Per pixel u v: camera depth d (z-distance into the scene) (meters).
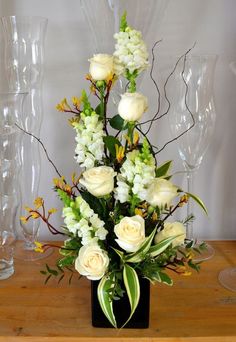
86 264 0.77
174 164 1.30
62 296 1.01
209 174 1.33
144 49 0.83
